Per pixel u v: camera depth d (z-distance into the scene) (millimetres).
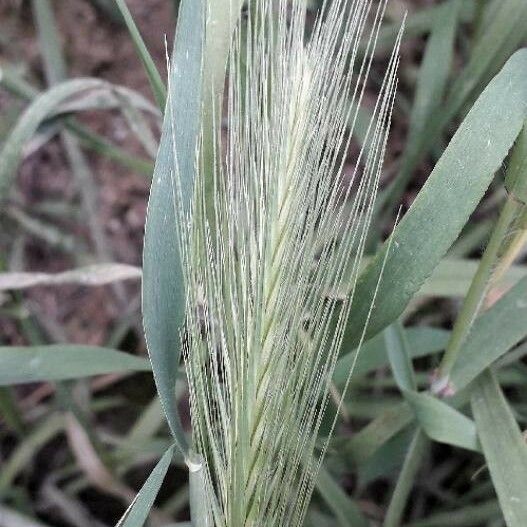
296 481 196
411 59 345
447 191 146
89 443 249
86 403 281
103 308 333
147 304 136
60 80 298
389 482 278
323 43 129
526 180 141
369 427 206
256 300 120
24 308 228
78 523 272
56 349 187
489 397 180
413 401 183
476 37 267
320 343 146
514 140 142
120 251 344
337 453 220
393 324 189
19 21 365
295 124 129
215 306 132
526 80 142
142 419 266
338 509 217
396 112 340
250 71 136
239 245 127
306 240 126
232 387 128
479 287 162
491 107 142
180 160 140
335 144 126
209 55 152
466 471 270
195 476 149
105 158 354
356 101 276
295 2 131
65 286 334
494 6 254
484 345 178
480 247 269
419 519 262
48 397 310
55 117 246
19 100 319
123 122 358
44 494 279
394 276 155
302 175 127
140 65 365
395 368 190
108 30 365
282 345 129
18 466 262
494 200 282
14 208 323
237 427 123
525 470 167
